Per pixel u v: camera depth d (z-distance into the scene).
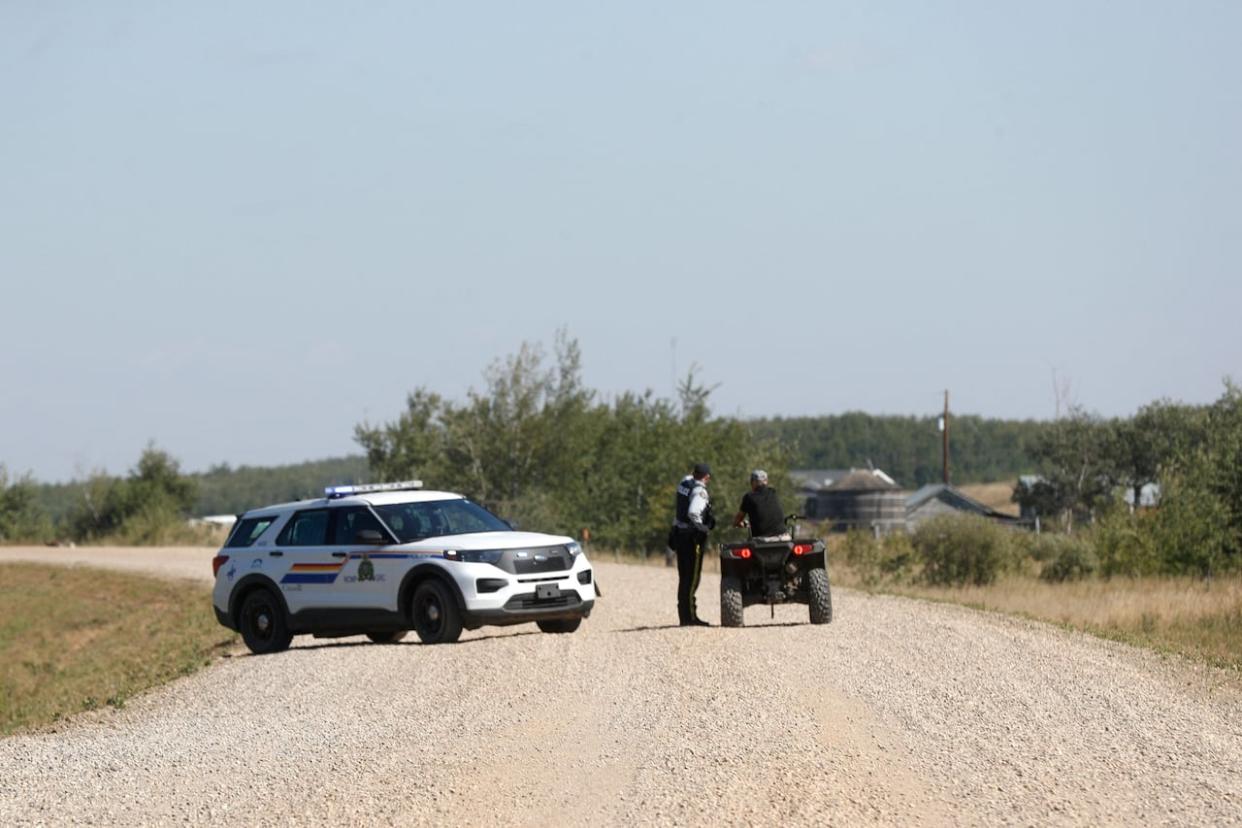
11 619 101.75
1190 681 35.88
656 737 28.30
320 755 28.00
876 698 32.31
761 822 21.11
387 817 22.41
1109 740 27.42
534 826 21.56
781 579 47.62
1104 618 59.19
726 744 27.20
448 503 48.22
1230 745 26.95
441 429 149.25
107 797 24.94
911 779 23.92
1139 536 93.50
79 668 72.00
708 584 72.56
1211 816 21.28
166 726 34.09
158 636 79.56
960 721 29.45
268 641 48.28
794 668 36.94
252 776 26.20
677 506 48.72
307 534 48.03
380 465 159.00
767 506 47.75
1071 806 21.94
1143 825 20.77
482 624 44.09
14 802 24.78
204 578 107.50
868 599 60.38
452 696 34.97
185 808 23.81
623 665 38.31
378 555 45.78
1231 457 94.38
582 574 46.50
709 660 38.56
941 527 92.38
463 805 23.06
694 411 137.62
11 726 42.72
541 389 147.75
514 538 45.72
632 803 22.72
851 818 21.20
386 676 38.72
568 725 30.16
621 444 142.62
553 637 45.03
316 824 22.22
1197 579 88.88
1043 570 96.00
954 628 46.25
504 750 27.64
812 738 27.56
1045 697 32.50
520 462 146.62
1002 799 22.42
